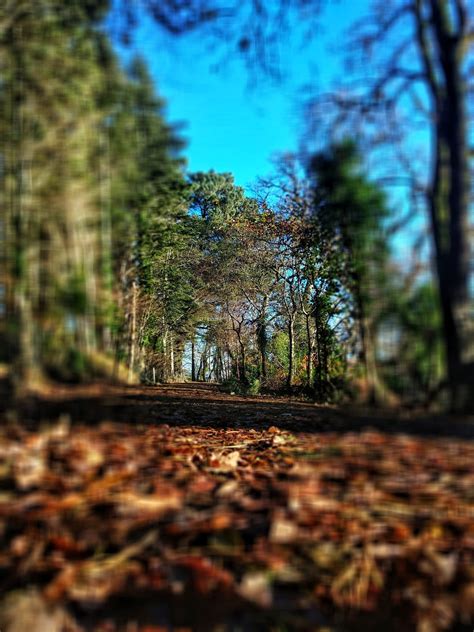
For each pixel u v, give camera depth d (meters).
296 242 15.61
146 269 8.82
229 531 1.89
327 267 7.90
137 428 3.24
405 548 1.77
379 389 2.71
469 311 2.40
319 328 9.56
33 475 2.13
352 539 1.82
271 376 23.66
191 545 1.84
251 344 30.19
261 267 22.19
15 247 2.59
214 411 7.37
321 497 2.09
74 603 1.50
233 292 25.58
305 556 1.74
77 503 1.99
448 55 2.64
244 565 1.71
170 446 3.54
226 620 1.47
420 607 1.53
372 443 2.42
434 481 2.11
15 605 1.45
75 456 2.34
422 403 2.51
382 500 2.03
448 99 2.62
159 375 18.81
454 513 1.93
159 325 18.66
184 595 1.56
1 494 2.02
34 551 1.69
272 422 5.93
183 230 12.77
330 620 1.50
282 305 22.67
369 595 1.59
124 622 1.45
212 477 2.78
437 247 2.53
